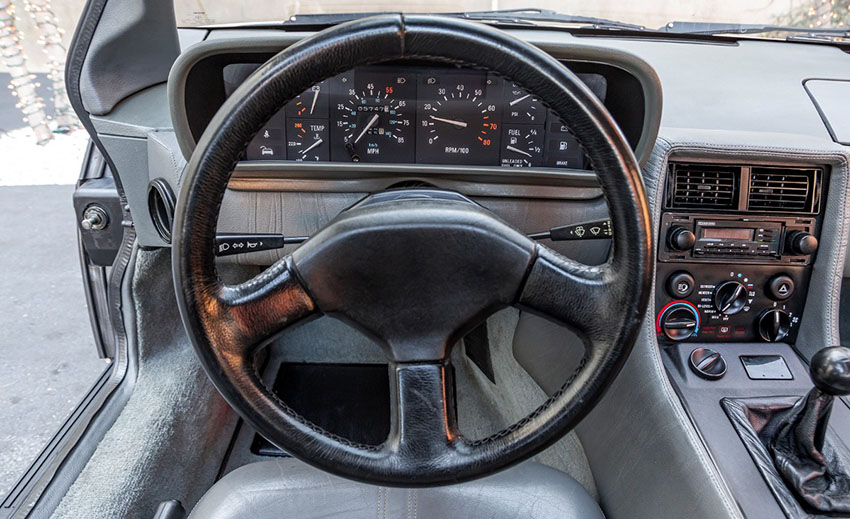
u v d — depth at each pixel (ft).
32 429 6.72
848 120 4.63
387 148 4.04
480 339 5.89
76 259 10.34
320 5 5.45
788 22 5.49
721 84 4.90
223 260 4.55
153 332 5.00
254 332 2.27
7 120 16.30
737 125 4.59
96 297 5.66
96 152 5.34
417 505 3.19
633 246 2.16
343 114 3.95
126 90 4.20
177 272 2.14
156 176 4.22
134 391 4.78
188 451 4.70
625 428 3.88
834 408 3.59
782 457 3.22
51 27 13.94
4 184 13.15
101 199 5.06
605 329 2.26
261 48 3.28
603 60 3.31
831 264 3.77
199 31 5.20
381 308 2.32
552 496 3.24
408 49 2.00
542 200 4.14
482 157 4.05
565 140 3.97
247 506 3.18
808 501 3.05
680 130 3.93
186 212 2.07
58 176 13.60
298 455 2.37
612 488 4.03
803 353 3.93
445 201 2.38
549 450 4.92
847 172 3.64
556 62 2.03
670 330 3.92
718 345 3.94
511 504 3.20
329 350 6.43
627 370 3.86
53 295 9.29
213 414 5.22
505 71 2.03
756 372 3.75
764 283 3.91
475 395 5.98
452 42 1.98
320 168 3.94
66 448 4.12
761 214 3.77
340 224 2.26
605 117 2.04
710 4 5.44
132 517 3.90
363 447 2.42
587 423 4.39
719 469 3.23
